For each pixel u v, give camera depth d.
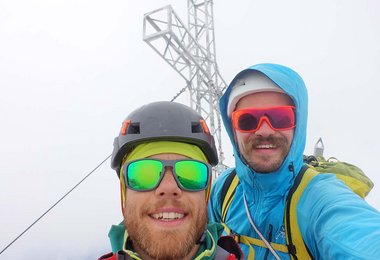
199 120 0.50
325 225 0.47
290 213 0.58
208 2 2.24
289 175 0.63
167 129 0.45
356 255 0.36
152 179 0.43
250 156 0.65
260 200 0.66
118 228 0.48
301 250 0.56
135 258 0.42
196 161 0.44
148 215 0.42
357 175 0.66
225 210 0.74
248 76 0.67
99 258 0.46
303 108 0.68
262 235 0.62
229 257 0.44
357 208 0.44
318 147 0.98
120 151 0.48
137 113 0.48
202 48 1.98
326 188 0.55
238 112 0.66
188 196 0.43
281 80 0.63
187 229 0.42
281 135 0.64
